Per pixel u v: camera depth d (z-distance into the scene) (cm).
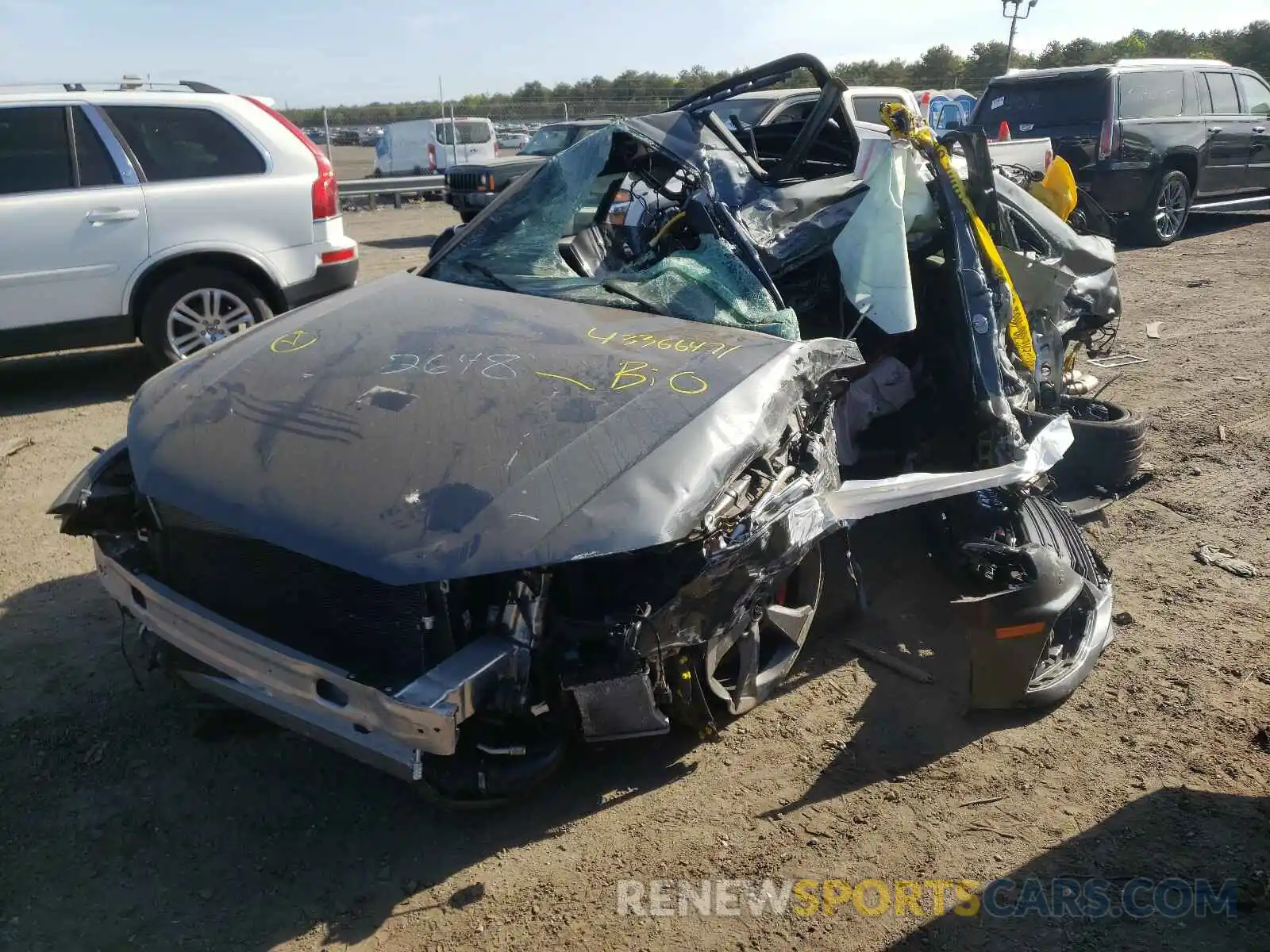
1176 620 357
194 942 224
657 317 318
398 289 349
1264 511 444
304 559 241
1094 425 442
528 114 2675
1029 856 250
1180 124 1071
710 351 285
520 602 229
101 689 316
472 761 241
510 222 379
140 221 587
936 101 1631
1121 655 337
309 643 248
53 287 574
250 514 239
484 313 315
